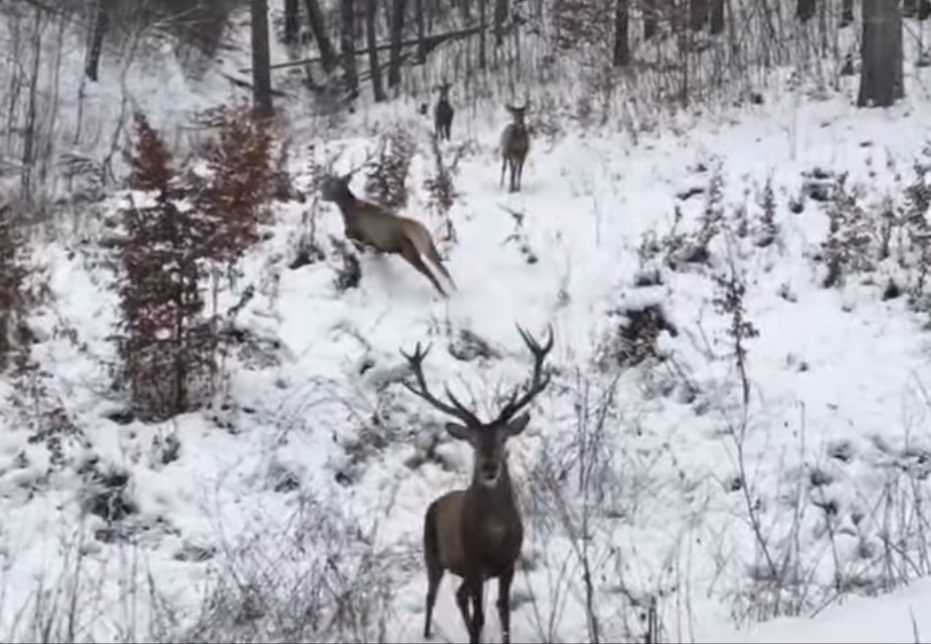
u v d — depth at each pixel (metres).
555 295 12.04
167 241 10.38
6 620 7.90
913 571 8.96
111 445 10.02
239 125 12.01
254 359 11.02
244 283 11.90
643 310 11.90
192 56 28.06
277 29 31.67
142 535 9.31
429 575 7.89
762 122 16.70
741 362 10.89
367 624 7.77
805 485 10.09
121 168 20.08
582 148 16.36
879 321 11.77
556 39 24.50
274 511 9.58
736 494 9.97
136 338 10.34
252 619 7.80
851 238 12.36
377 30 30.44
